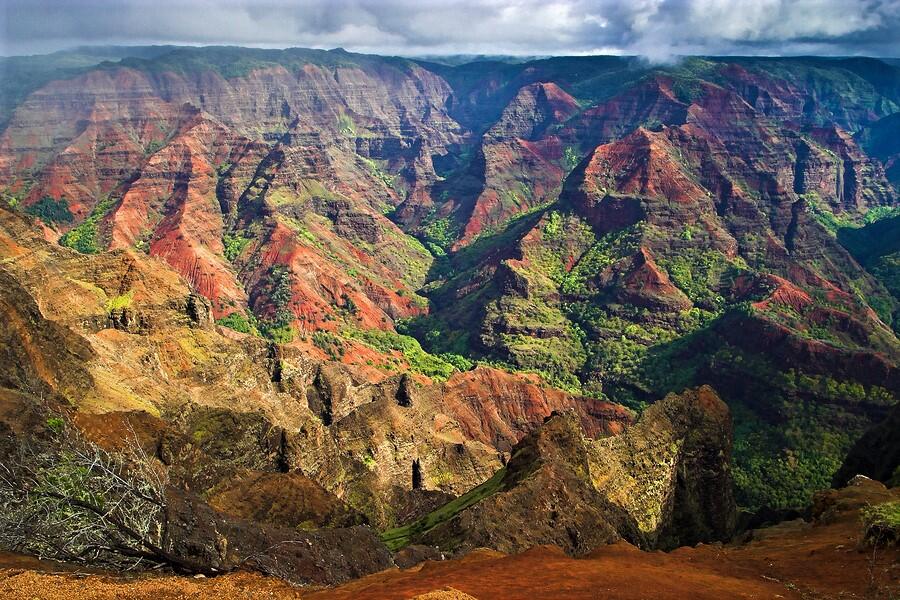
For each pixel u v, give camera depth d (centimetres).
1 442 3694
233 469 6494
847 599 3134
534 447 7419
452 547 5494
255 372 11712
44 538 2536
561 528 5934
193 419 8256
